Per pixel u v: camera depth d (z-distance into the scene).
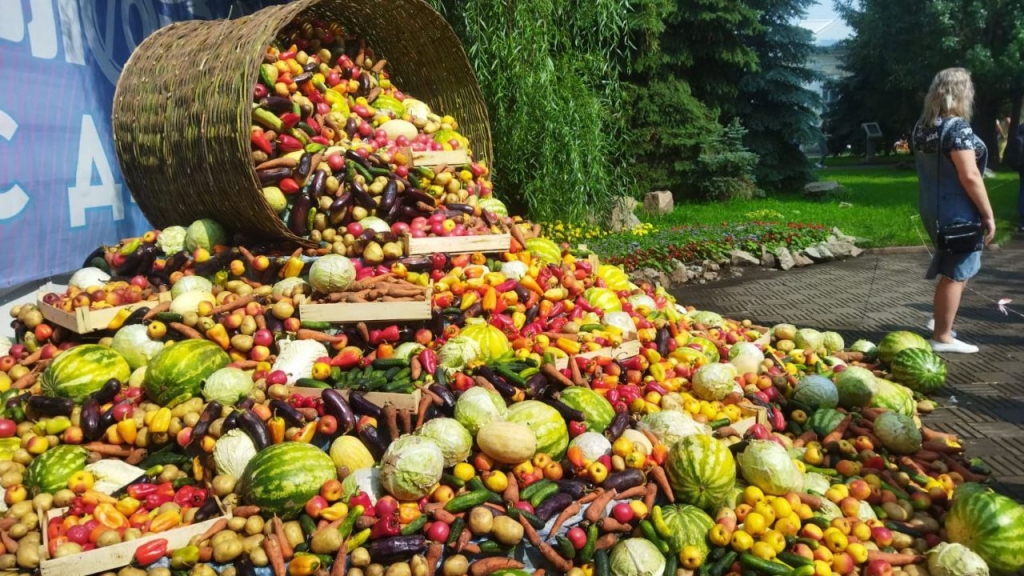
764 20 24.91
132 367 4.95
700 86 23.30
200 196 5.89
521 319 5.62
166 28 6.79
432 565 3.52
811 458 4.89
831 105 42.97
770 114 24.55
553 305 5.94
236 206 5.62
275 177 5.62
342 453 4.04
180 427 4.24
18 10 5.96
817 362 6.48
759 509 3.98
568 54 12.28
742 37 24.56
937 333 7.73
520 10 11.08
